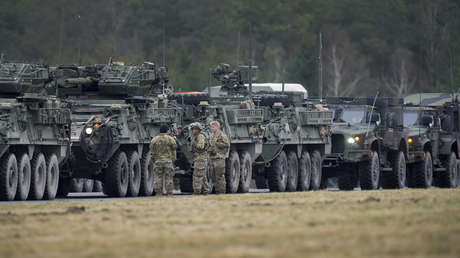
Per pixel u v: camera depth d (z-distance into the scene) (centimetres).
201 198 6456
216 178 8112
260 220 4631
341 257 3428
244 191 9581
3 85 8475
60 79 9269
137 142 8781
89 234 4178
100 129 8256
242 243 3803
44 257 3550
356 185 11031
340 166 10894
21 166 7569
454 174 12025
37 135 7800
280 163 10106
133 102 8900
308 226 4347
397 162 10875
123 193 8562
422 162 11294
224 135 8138
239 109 9512
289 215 4856
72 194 9500
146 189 9012
